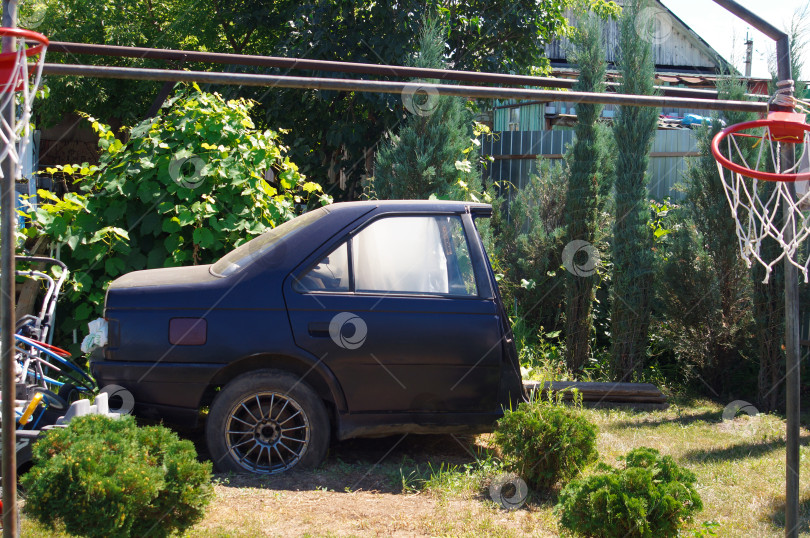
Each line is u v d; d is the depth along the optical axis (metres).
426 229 4.79
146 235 6.70
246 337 4.41
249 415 4.43
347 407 4.51
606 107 14.48
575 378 7.88
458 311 4.60
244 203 6.72
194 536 3.38
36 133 9.76
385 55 10.35
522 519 3.88
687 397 7.47
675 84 19.92
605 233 8.31
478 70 11.52
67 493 2.85
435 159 7.92
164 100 7.02
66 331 6.41
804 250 7.14
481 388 4.60
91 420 3.27
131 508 2.89
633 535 3.14
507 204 11.60
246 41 13.68
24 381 4.21
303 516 3.76
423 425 4.58
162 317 4.43
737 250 7.43
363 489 4.27
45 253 6.46
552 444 4.29
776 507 4.24
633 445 5.52
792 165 3.19
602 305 8.90
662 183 10.58
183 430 5.29
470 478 4.43
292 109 11.14
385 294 4.58
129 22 14.12
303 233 4.70
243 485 4.21
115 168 6.61
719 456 5.27
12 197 2.53
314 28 10.51
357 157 10.97
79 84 12.90
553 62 19.56
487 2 11.59
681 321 7.75
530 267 8.98
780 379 7.15
